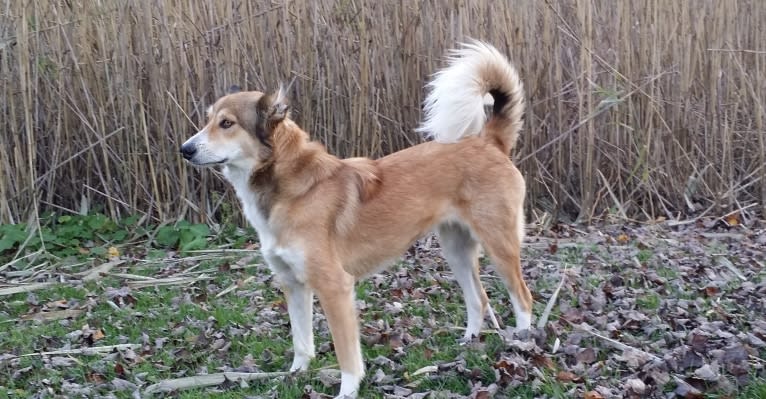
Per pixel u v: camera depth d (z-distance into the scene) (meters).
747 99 4.79
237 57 4.46
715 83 4.72
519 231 3.23
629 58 4.66
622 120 4.71
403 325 3.36
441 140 3.22
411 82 4.58
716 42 4.73
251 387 3.02
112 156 4.52
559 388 2.82
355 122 4.53
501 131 3.28
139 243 4.40
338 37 4.52
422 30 4.56
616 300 3.48
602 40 4.75
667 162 4.75
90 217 4.44
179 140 4.46
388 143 4.60
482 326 3.29
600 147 4.70
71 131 4.54
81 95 4.51
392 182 3.11
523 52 4.57
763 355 2.94
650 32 4.70
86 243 4.37
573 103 4.67
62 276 3.98
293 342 3.18
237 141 2.98
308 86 4.52
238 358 3.20
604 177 4.73
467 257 3.28
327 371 3.04
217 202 4.52
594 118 4.62
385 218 3.07
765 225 4.52
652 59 4.68
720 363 2.86
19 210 4.45
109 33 4.45
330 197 3.00
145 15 4.42
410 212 3.11
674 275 3.72
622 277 3.71
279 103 2.96
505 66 3.26
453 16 4.54
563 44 4.70
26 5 4.30
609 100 4.39
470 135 3.25
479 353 3.04
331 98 4.55
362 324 3.38
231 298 3.70
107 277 3.94
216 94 4.47
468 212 3.18
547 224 4.55
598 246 4.13
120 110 4.47
